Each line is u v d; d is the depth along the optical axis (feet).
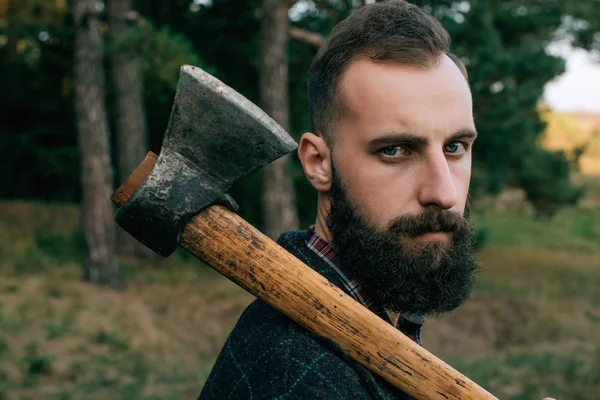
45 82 55.26
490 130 45.62
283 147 3.25
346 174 3.44
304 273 3.32
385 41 3.35
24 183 58.03
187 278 38.06
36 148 55.72
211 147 3.25
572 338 34.65
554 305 39.01
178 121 3.24
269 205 36.47
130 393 20.83
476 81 43.11
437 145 3.31
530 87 45.50
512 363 28.09
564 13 49.55
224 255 3.30
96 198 32.58
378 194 3.34
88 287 31.48
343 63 3.46
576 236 71.15
